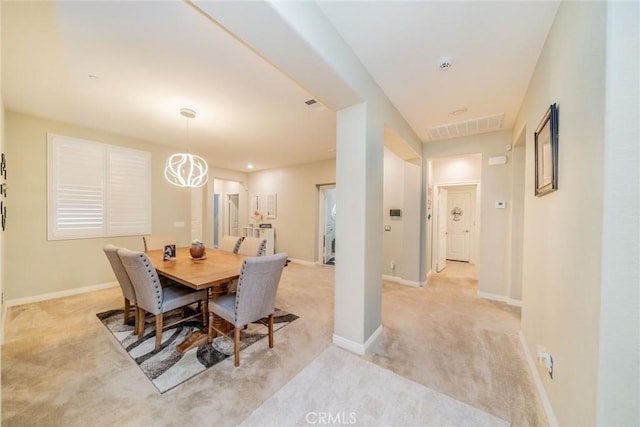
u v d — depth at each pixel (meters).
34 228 3.29
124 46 1.85
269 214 6.83
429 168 4.65
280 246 6.61
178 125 3.54
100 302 3.29
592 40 1.06
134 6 1.48
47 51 1.91
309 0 1.43
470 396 1.68
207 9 1.18
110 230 3.95
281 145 4.53
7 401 1.60
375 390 1.73
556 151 1.49
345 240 2.28
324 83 1.85
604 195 0.94
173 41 1.80
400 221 4.57
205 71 2.18
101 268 3.86
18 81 2.35
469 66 2.12
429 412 1.54
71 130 3.55
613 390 0.93
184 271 2.44
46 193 3.37
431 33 1.75
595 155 1.02
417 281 4.22
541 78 1.89
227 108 2.94
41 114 3.18
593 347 1.01
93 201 3.77
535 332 1.91
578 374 1.14
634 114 0.90
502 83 2.36
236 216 8.20
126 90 2.53
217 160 5.78
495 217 3.63
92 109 3.00
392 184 4.69
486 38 1.78
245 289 1.98
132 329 2.57
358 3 1.50
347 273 2.26
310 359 2.10
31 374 1.87
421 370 1.95
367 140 2.19
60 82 2.37
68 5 1.46
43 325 2.64
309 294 3.78
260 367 1.98
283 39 1.39
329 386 1.77
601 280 0.95
